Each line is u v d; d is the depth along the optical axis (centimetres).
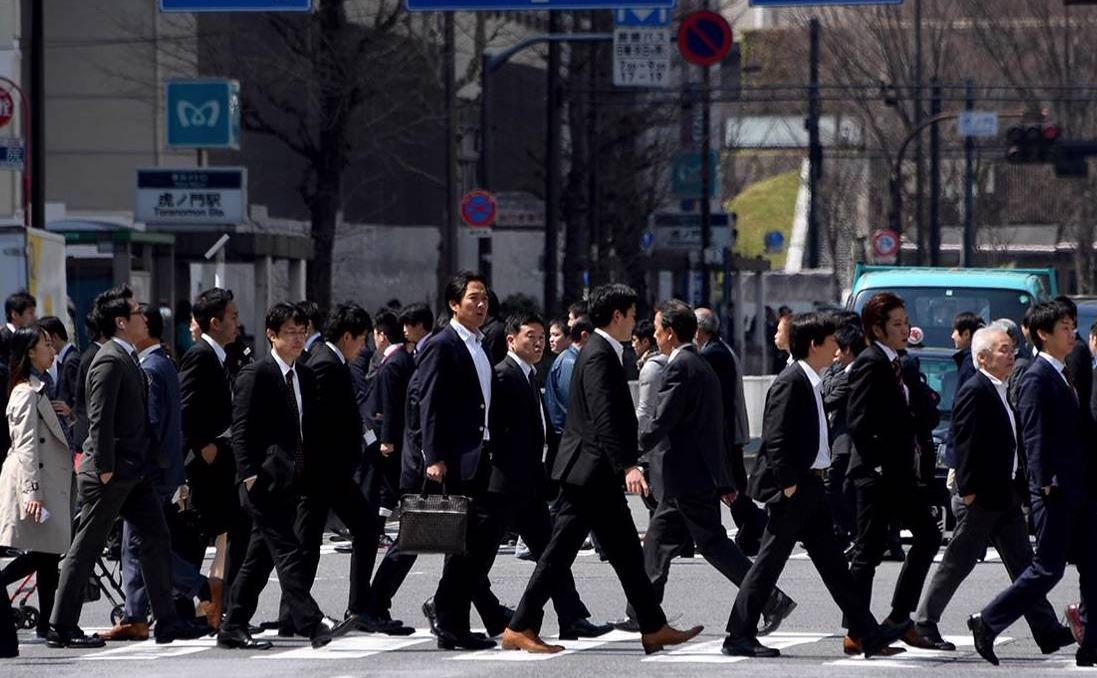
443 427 3519
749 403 8744
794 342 3434
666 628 3519
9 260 6919
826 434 3441
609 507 3478
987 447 3447
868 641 3472
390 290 15788
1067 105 17775
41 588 3838
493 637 3772
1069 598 4459
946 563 3528
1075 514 3312
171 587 3734
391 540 5531
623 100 13038
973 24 18500
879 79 18750
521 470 3559
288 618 3806
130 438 3631
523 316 3597
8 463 3697
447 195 9888
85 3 12925
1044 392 3269
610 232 14275
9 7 10556
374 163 15412
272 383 3572
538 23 17038
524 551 5316
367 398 5072
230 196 9081
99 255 9319
